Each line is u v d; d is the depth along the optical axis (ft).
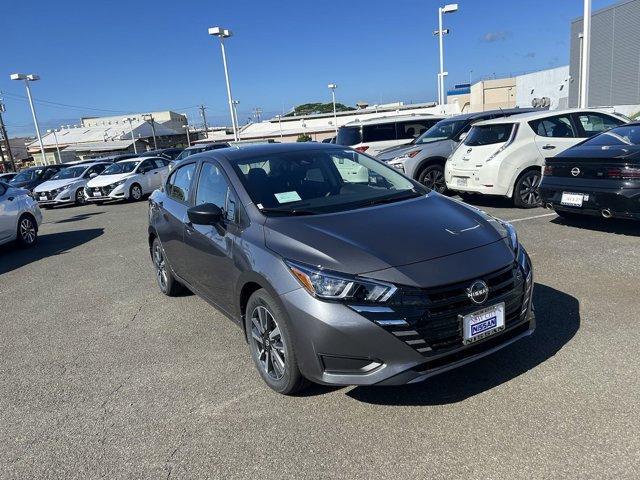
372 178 14.07
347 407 10.19
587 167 20.52
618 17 120.06
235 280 11.68
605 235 20.85
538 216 25.59
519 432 8.90
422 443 8.88
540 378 10.50
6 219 30.09
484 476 7.96
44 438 10.18
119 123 275.39
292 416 10.09
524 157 26.86
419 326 9.01
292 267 9.81
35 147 240.94
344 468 8.46
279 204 12.01
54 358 14.07
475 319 9.39
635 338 11.82
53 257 28.37
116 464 9.14
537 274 16.80
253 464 8.79
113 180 57.82
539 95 163.84
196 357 13.24
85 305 18.61
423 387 10.64
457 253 9.77
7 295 21.18
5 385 12.67
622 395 9.67
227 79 81.41
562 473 7.85
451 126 35.01
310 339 9.37
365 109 234.58
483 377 10.78
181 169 16.96
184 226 14.85
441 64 76.02
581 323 12.82
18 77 104.63
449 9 72.90
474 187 28.17
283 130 227.20
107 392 11.82
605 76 126.00
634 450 8.18
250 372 12.12
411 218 11.14
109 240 32.19
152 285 20.39
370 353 9.07
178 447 9.47
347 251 9.70
